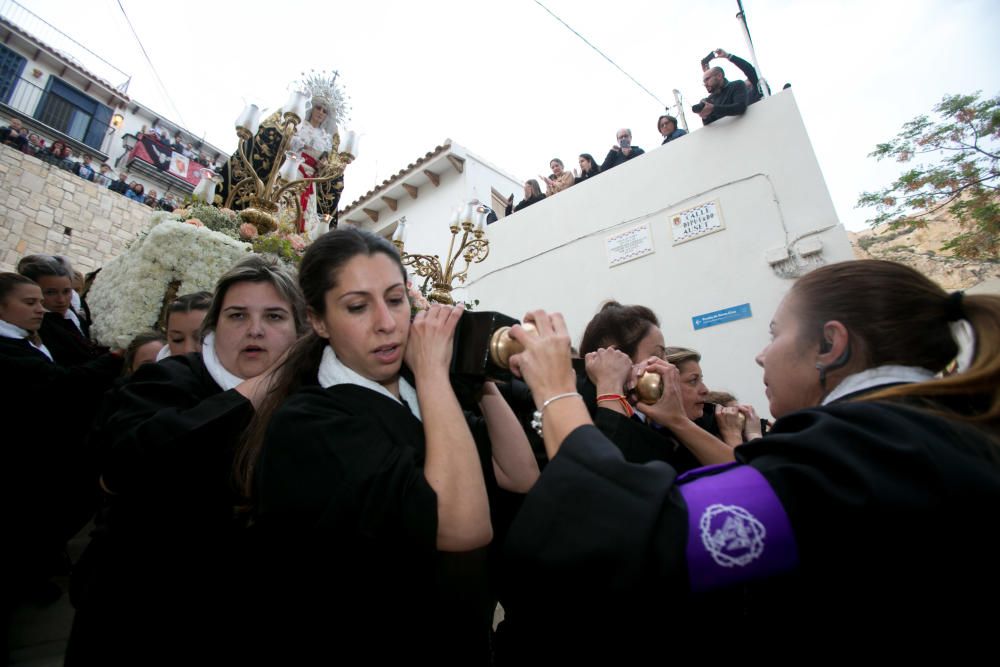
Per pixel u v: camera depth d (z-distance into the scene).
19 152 8.82
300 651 0.80
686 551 0.57
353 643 0.80
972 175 6.70
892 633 0.51
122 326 2.60
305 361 1.11
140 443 1.06
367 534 0.73
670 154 5.78
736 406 2.03
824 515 0.54
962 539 0.51
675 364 1.84
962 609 0.50
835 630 0.54
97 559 1.11
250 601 0.97
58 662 1.76
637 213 5.95
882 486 0.52
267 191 3.47
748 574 0.57
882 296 0.76
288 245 3.22
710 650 0.62
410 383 1.15
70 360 2.76
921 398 0.65
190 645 1.01
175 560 1.05
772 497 0.58
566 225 6.58
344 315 0.94
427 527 0.73
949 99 6.88
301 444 0.79
